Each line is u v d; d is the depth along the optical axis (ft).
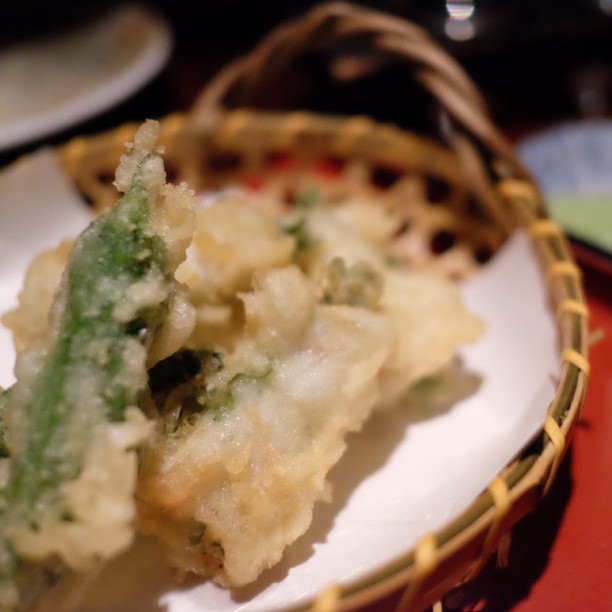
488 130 0.73
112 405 0.43
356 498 0.56
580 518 0.56
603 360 0.71
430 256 0.81
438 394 0.64
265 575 0.51
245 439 0.50
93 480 0.40
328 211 0.78
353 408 0.54
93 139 0.79
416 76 0.77
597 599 0.51
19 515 0.41
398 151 0.85
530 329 0.66
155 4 1.56
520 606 0.51
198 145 0.82
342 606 0.40
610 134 1.02
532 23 1.15
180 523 0.49
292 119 0.86
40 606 0.42
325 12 0.78
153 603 0.50
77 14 1.33
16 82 1.24
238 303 0.61
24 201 0.74
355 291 0.61
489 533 0.44
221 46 1.56
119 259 0.45
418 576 0.41
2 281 0.72
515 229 0.72
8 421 0.45
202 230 0.61
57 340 0.45
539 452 0.48
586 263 0.79
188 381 0.52
